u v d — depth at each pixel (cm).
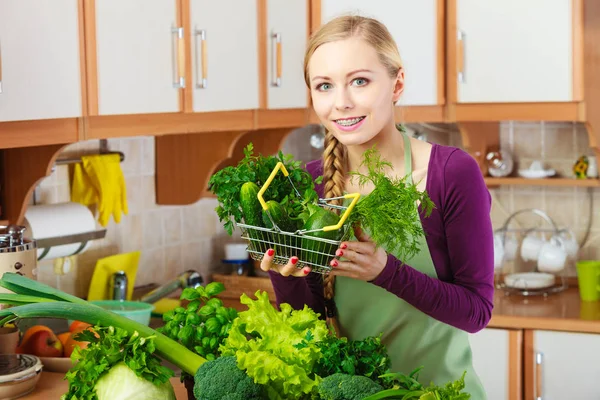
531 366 357
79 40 245
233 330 172
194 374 173
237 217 172
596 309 367
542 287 393
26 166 261
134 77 266
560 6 363
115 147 343
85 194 322
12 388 211
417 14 372
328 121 191
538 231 411
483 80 374
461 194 202
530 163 425
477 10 371
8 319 176
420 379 218
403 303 214
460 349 219
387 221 164
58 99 238
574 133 420
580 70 364
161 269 375
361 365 162
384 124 192
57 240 289
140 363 169
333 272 184
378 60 187
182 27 286
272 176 169
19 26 223
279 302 210
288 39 349
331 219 166
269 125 343
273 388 163
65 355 247
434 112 380
